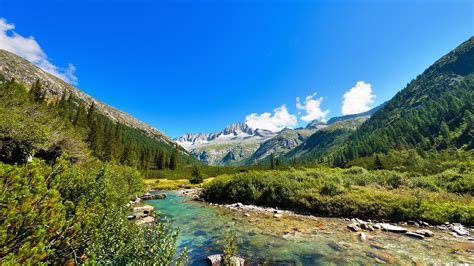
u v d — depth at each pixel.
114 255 6.15
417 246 11.62
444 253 10.64
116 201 8.83
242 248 11.38
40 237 3.38
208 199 28.67
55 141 24.19
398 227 14.77
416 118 153.38
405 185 25.11
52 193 3.97
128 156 84.00
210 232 14.14
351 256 10.41
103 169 7.91
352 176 29.42
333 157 171.50
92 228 5.40
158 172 92.50
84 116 89.50
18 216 3.24
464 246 11.54
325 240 12.58
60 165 5.30
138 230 7.09
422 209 16.48
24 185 3.60
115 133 108.38
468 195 19.83
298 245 11.83
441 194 20.20
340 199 19.20
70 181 5.52
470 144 103.38
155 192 39.75
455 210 15.93
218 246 11.64
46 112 26.94
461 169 28.58
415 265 9.37
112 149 77.31
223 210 21.64
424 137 132.12
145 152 115.31
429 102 171.25
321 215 18.89
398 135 144.25
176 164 124.12
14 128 19.11
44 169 4.92
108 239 6.14
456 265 9.34
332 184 21.67
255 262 9.77
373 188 23.38
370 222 16.62
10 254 2.85
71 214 4.79
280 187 23.69
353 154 142.50
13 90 24.44
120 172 23.84
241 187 26.52
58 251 3.95
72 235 4.23
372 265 9.46
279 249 11.27
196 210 21.72
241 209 22.09
